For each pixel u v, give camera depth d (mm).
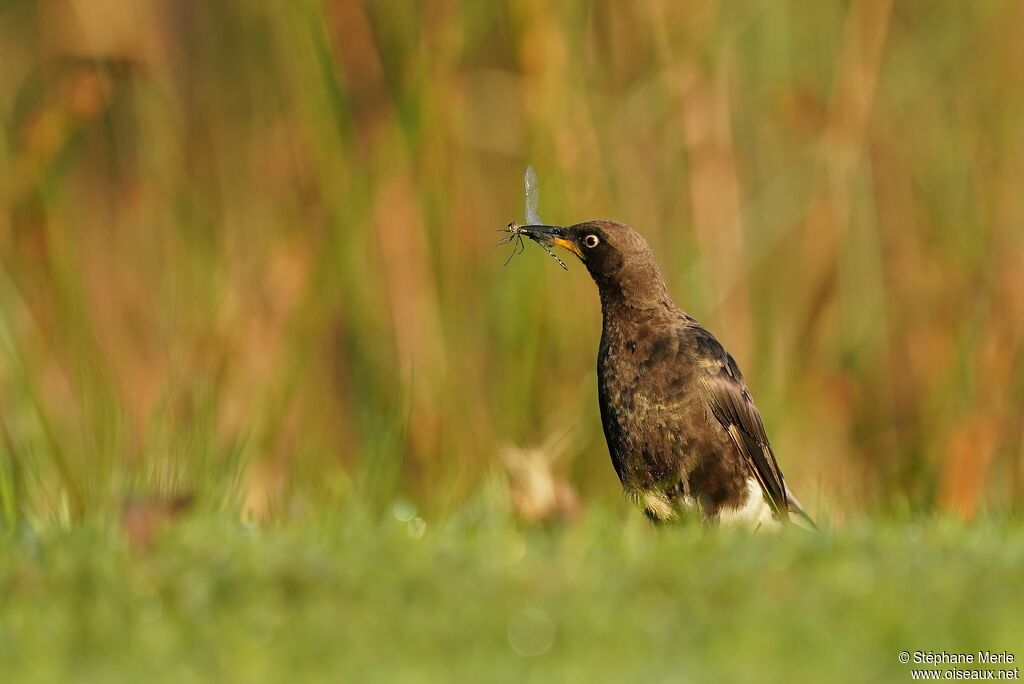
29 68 13992
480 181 13500
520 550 7070
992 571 6828
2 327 11742
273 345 13062
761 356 13773
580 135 13336
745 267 13820
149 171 13648
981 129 14453
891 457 14000
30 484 11133
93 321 13219
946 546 7445
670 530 8047
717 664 5555
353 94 13469
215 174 13742
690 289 13562
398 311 13180
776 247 13992
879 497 13398
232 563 6633
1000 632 5961
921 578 6652
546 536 7824
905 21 14867
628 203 13523
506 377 13039
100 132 13789
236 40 13797
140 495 8688
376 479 11758
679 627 5973
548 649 5785
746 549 7059
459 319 13281
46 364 12250
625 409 9953
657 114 13656
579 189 13289
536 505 9164
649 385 9828
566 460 12812
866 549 7273
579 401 13008
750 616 6051
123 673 5582
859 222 14211
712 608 6211
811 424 13891
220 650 5758
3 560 6953
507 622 6004
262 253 13492
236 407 12672
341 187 13234
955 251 14336
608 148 13570
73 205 13672
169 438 11039
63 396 12070
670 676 5383
